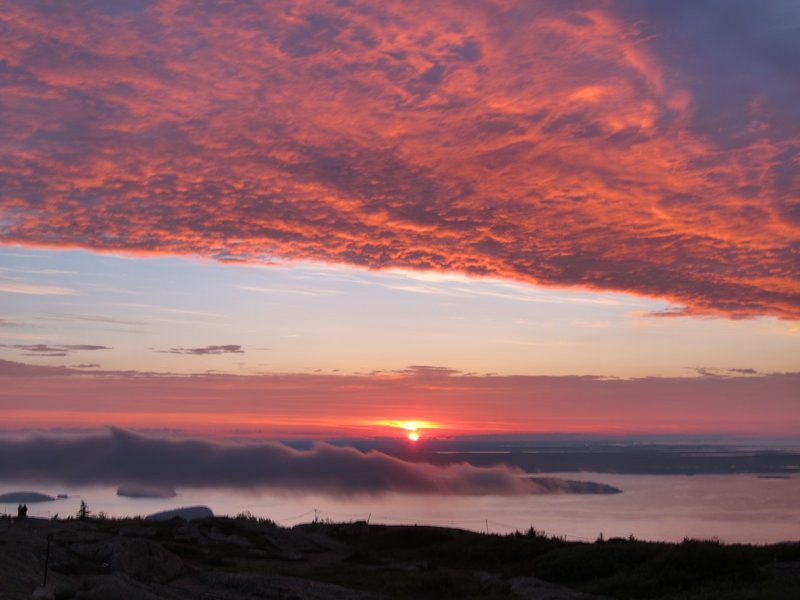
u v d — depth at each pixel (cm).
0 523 2728
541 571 2752
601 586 2434
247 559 3006
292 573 2652
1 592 1628
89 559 2183
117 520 3722
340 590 2131
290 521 11319
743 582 2280
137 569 2147
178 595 1942
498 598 2191
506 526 10281
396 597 2214
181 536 3228
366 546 3628
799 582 2183
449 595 2284
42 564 1973
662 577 2383
